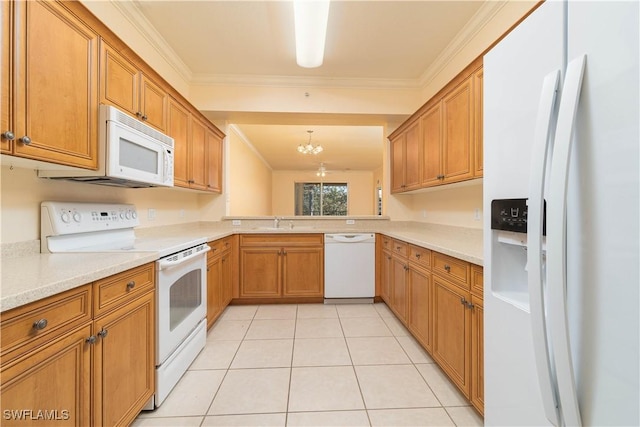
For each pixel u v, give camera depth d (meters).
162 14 2.13
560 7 0.68
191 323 1.91
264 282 3.18
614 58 0.54
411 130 2.81
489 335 0.99
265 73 3.03
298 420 1.42
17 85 1.05
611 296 0.54
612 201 0.54
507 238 0.92
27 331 0.83
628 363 0.51
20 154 1.06
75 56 1.30
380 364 1.93
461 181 1.97
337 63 2.81
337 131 4.96
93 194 1.83
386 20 2.18
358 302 3.27
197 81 3.06
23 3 1.07
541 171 0.67
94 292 1.08
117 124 1.49
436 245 1.87
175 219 2.90
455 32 2.33
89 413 1.05
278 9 2.08
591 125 0.58
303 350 2.12
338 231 3.22
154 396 1.49
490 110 0.98
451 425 1.40
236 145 4.79
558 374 0.63
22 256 1.36
